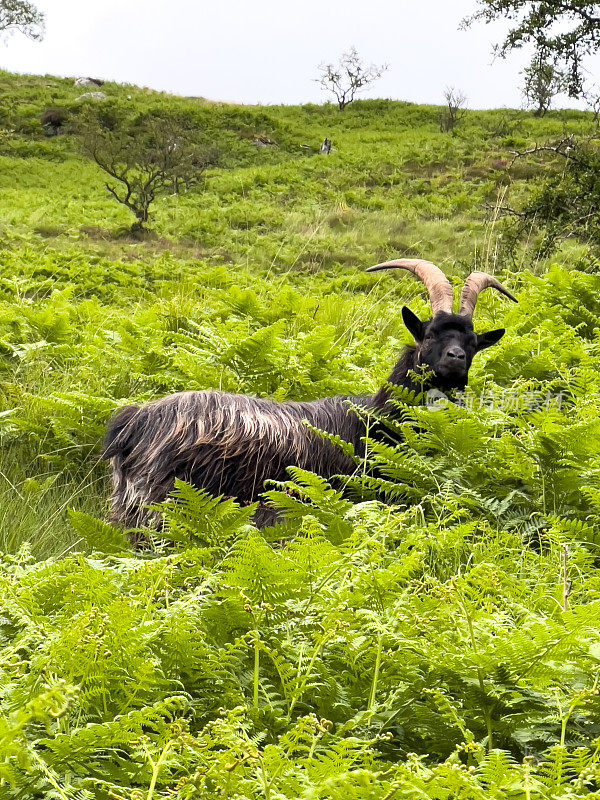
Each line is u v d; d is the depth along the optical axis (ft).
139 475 56.95
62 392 77.77
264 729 29.48
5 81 573.33
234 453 57.57
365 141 488.44
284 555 35.55
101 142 344.69
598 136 164.25
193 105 535.60
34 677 28.19
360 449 62.34
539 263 148.97
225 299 111.65
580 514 54.85
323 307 118.93
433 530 45.88
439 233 272.72
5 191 356.18
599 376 68.54
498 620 33.76
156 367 80.69
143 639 30.12
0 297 121.80
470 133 492.95
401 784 23.63
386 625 32.71
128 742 26.37
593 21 179.73
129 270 180.34
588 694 28.35
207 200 351.67
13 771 24.82
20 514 58.90
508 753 27.12
